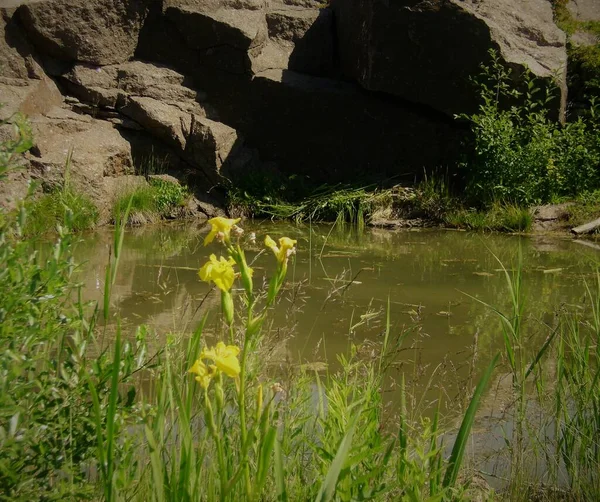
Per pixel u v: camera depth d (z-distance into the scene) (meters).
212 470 2.22
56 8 11.76
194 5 12.50
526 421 3.43
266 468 1.98
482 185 11.23
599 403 3.49
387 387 4.46
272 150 12.72
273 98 12.58
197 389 3.02
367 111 12.45
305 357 4.98
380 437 2.51
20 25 11.66
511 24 12.12
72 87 12.07
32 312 2.33
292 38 13.48
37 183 2.63
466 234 10.43
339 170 12.59
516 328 3.61
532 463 3.49
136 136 12.11
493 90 11.67
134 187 11.48
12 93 11.12
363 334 5.61
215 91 12.66
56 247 2.49
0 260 2.34
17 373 2.16
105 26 12.10
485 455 3.61
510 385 4.57
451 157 12.15
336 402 2.49
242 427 2.06
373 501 2.35
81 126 11.55
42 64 11.97
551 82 11.34
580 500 3.15
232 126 12.65
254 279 7.31
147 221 11.27
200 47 12.53
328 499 1.89
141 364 2.65
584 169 11.16
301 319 5.95
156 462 2.00
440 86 11.84
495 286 7.23
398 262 8.40
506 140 11.05
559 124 11.74
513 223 10.56
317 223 11.48
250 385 2.88
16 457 2.22
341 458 1.93
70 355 2.48
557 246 9.40
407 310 6.34
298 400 2.99
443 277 7.64
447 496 2.57
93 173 11.00
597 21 13.98
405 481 2.40
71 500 2.29
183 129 12.05
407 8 11.72
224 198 12.13
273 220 11.67
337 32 13.64
